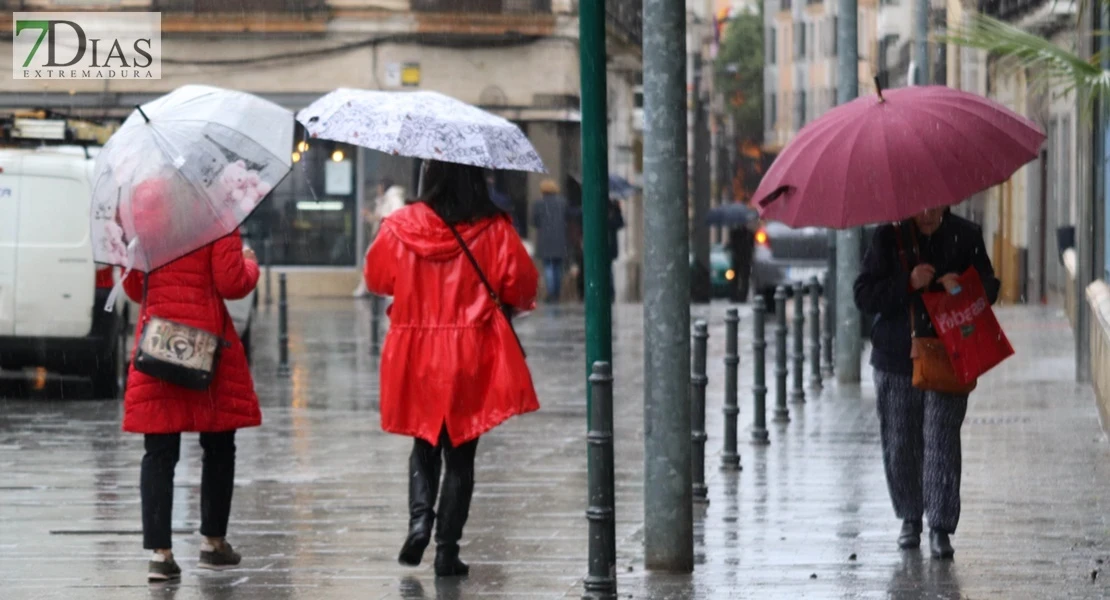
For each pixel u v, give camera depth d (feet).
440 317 44.29
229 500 46.26
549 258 191.31
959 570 45.01
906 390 47.78
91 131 98.53
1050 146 184.24
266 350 128.67
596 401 40.06
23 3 198.18
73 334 91.40
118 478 64.64
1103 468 64.44
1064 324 149.48
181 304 44.16
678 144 43.88
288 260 201.36
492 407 44.16
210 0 201.87
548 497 59.06
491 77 203.72
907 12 221.25
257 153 44.06
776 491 59.41
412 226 44.47
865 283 47.44
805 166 44.50
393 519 54.80
